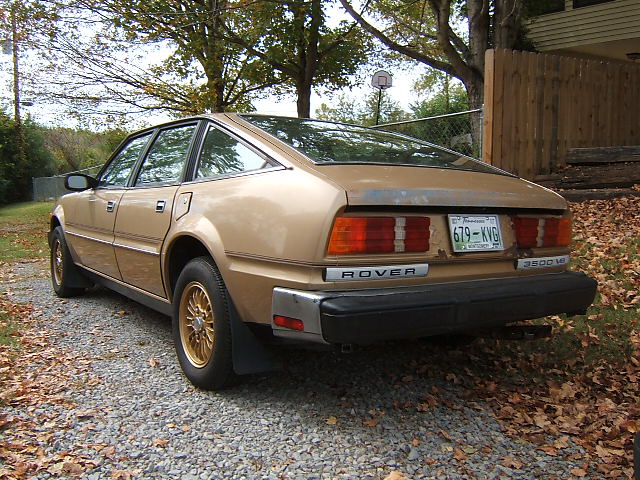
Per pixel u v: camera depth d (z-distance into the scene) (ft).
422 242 8.91
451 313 8.68
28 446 8.61
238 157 10.77
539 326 11.02
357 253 8.39
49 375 11.54
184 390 10.77
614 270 16.81
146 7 39.86
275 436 9.02
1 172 89.66
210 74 46.68
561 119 28.78
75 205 17.44
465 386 11.07
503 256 9.85
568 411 9.93
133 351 13.07
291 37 45.57
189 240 11.28
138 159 14.51
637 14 44.91
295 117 12.82
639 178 25.16
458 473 8.04
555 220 10.74
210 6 41.42
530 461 8.37
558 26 50.14
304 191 8.75
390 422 9.53
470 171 11.02
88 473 7.96
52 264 19.42
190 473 7.97
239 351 10.01
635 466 6.53
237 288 9.64
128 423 9.43
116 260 14.46
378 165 9.93
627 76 31.91
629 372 11.37
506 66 26.35
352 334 8.02
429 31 56.85
